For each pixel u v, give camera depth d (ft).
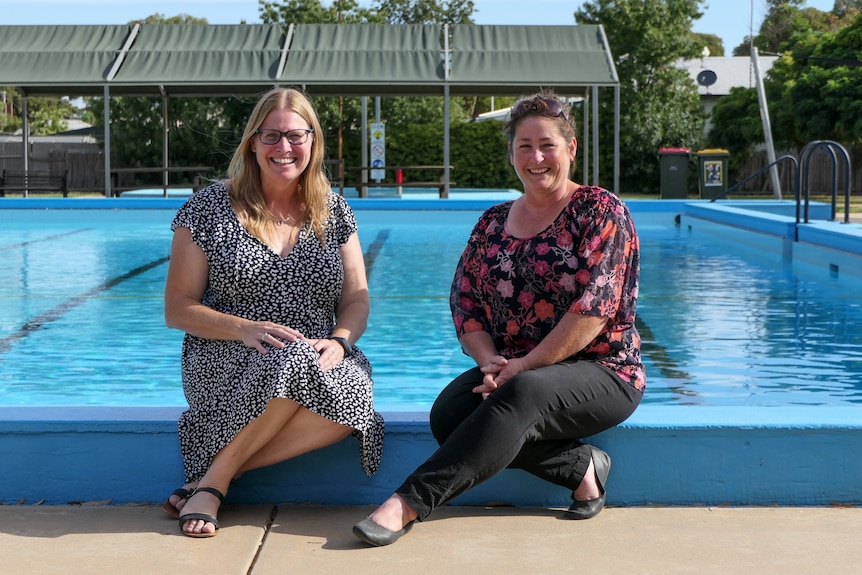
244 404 9.21
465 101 142.92
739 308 24.07
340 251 10.65
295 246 10.25
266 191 10.36
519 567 8.48
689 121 98.22
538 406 9.13
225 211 10.18
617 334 9.87
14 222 51.60
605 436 10.07
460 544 9.04
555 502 10.20
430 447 10.28
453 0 121.60
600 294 9.48
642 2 97.76
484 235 10.30
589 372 9.57
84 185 88.28
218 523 9.48
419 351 19.42
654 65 97.91
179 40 61.57
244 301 10.19
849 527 9.43
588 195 9.80
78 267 32.65
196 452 9.71
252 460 9.78
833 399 15.28
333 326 10.68
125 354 19.06
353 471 10.28
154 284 28.78
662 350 19.07
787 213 48.98
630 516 9.81
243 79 57.82
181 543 9.04
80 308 24.47
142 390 16.20
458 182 85.25
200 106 88.69
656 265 33.17
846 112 81.00
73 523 9.56
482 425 9.02
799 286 27.89
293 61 59.11
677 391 15.88
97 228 47.75
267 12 97.60
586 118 62.28
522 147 9.77
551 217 9.93
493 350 10.15
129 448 10.21
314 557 8.71
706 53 102.17
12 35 62.03
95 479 10.25
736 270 31.68
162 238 42.80
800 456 10.03
